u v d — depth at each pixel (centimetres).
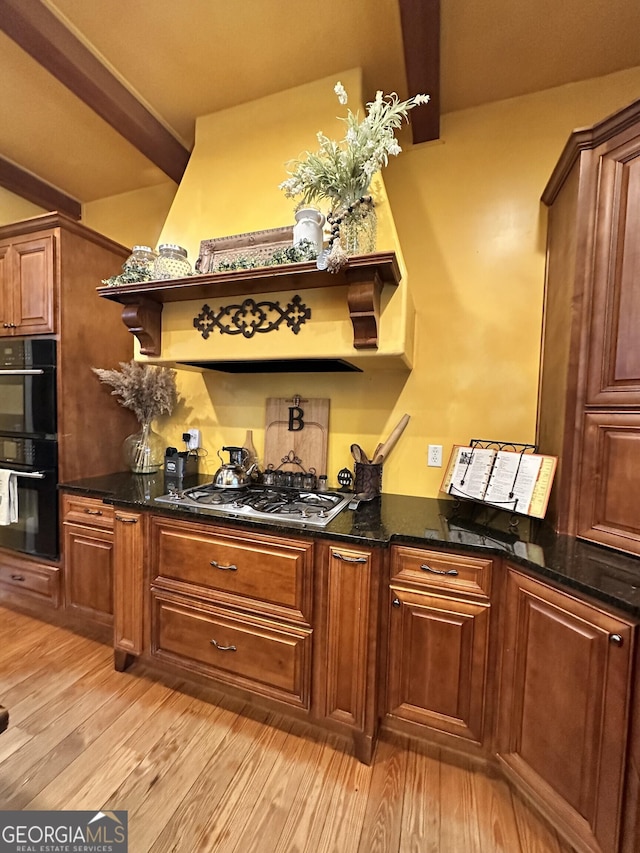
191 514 171
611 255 129
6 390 230
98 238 237
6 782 135
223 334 183
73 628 227
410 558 147
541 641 124
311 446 219
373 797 133
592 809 109
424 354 202
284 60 172
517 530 151
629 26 149
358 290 146
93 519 210
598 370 133
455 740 146
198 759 146
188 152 232
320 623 153
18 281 227
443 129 197
